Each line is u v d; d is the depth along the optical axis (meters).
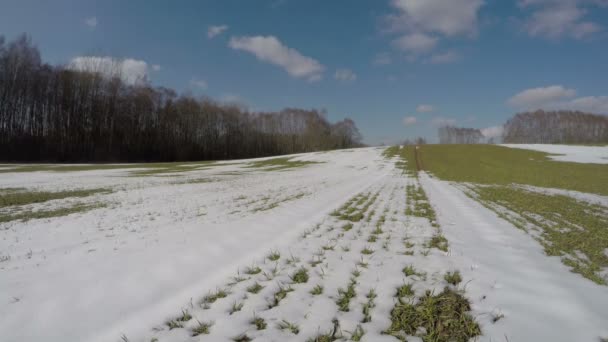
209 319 2.89
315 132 83.69
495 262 4.11
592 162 33.78
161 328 2.77
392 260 4.28
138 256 4.71
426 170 28.77
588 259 4.29
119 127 52.50
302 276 3.82
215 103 70.88
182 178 21.88
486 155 42.19
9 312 3.05
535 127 95.50
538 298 3.07
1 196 12.02
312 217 7.53
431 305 3.01
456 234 5.70
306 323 2.78
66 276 3.96
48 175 23.45
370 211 8.40
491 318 2.76
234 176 23.91
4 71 42.50
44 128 46.19
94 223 7.32
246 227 6.50
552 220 7.09
